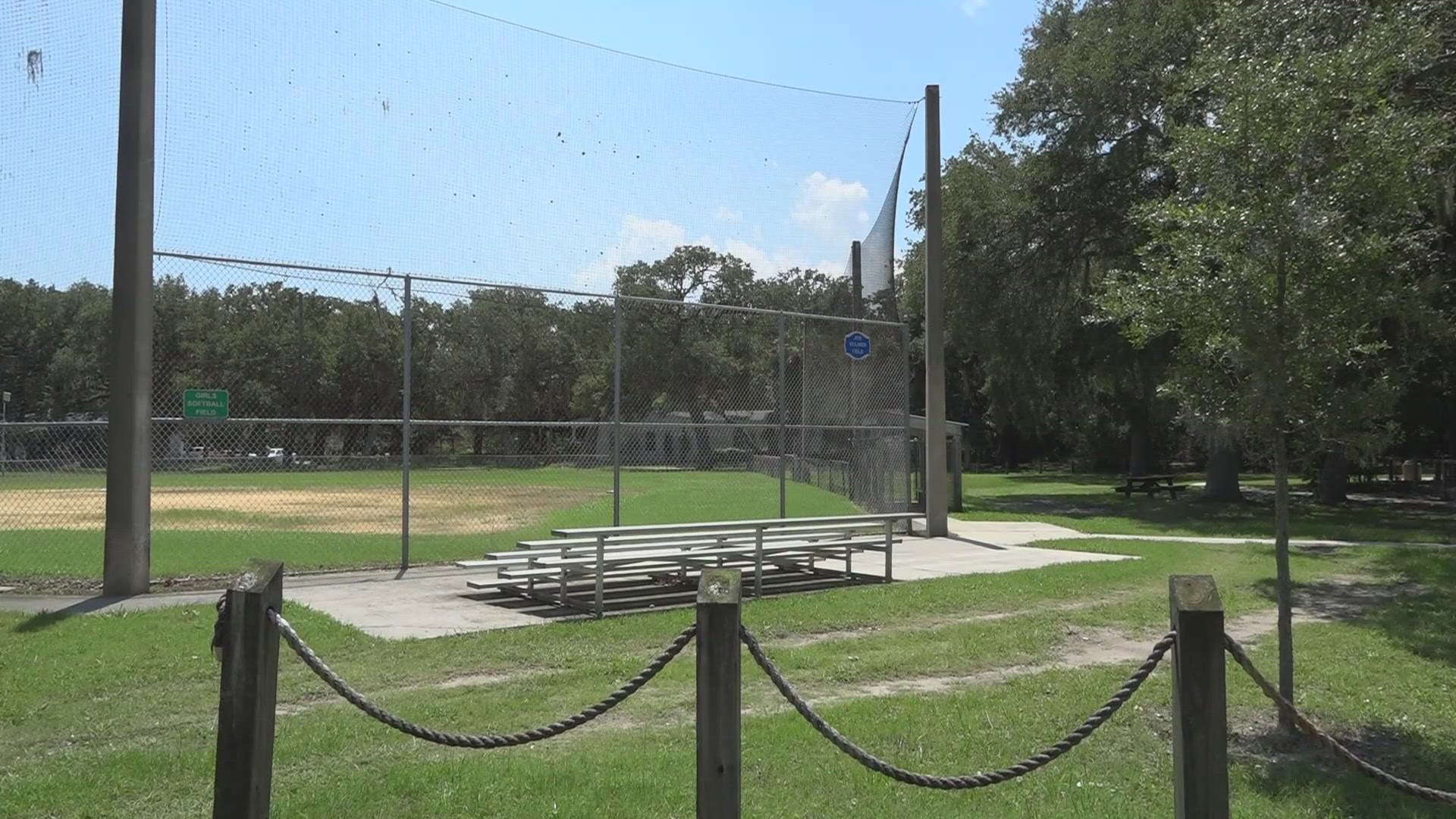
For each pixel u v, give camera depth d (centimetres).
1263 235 625
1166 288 662
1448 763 561
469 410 1606
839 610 991
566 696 676
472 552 1417
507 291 1454
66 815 462
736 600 398
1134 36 2523
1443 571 1309
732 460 2000
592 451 1827
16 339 1489
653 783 496
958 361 5872
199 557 1345
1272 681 747
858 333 1845
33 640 797
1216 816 381
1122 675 744
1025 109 2806
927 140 1870
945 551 1586
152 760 527
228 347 1306
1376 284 630
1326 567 1387
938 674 763
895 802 486
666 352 1966
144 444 1046
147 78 1058
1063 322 2902
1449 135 743
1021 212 2797
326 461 1404
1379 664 803
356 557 1366
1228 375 691
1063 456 7238
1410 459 3950
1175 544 1689
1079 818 467
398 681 716
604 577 1126
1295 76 629
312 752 547
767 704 666
